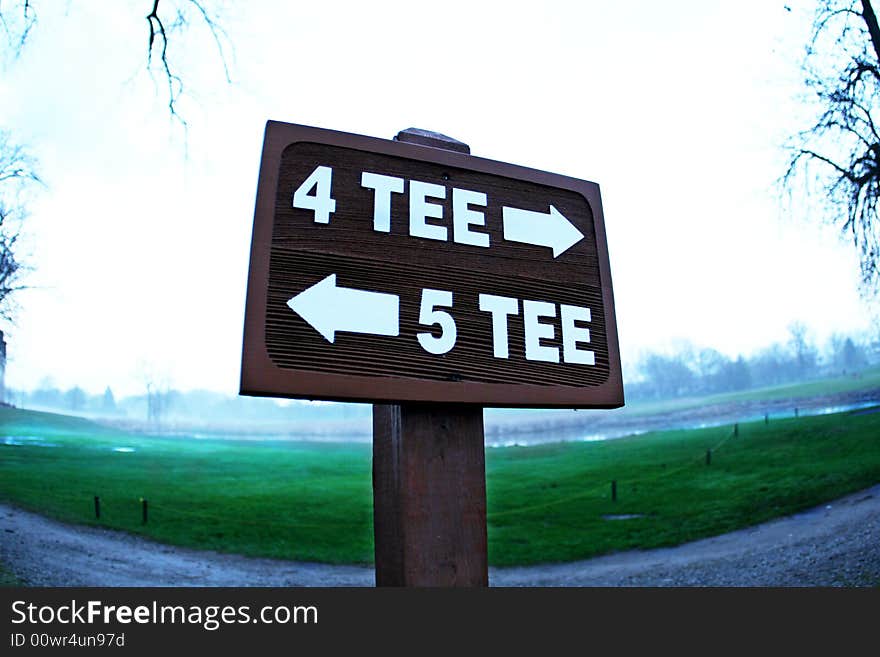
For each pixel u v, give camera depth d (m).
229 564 13.27
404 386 1.25
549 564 13.27
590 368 1.46
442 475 1.29
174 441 22.56
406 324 1.30
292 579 12.28
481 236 1.46
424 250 1.38
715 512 14.56
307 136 1.37
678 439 19.94
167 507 16.52
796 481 14.93
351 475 20.03
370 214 1.36
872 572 8.34
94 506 15.93
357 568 13.52
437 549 1.24
